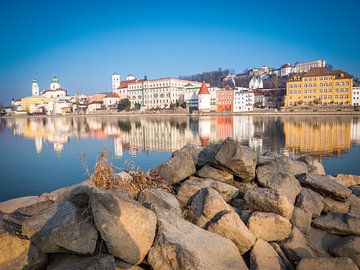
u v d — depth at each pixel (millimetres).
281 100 126125
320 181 7141
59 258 4348
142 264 4430
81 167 19641
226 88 134500
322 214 6555
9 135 49000
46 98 187875
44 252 4227
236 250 4672
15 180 16219
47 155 25719
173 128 60656
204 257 4117
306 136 39781
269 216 5297
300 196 6539
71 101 179125
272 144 32500
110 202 4195
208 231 4930
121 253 4090
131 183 6934
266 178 7164
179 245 4180
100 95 181250
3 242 4113
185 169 7641
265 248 4797
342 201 6785
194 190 6672
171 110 133625
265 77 194375
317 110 101188
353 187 8648
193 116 114312
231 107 123438
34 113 171125
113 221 4113
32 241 4250
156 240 4422
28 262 4094
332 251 5156
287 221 5281
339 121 69062
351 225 5586
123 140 39281
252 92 123750
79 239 4102
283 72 183500
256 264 4449
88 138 42312
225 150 7410
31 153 27172
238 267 4270
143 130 56906
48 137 44625
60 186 15008
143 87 151750
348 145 30328
